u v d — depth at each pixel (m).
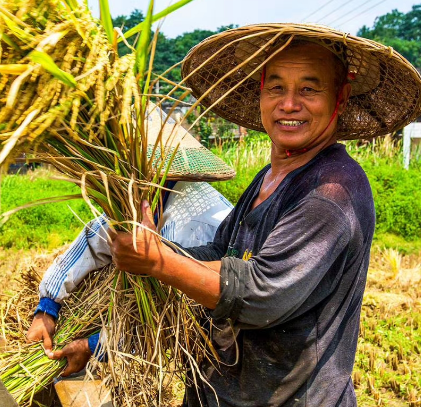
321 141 1.78
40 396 2.26
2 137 1.25
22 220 9.65
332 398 1.67
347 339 1.73
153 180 1.57
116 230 1.58
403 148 12.44
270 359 1.69
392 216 9.48
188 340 1.88
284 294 1.50
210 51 2.00
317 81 1.71
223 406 1.80
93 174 1.48
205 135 12.78
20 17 1.27
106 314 1.96
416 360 4.31
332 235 1.54
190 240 2.34
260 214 1.78
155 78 1.51
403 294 5.84
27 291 2.62
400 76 1.88
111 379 1.84
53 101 1.26
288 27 1.51
